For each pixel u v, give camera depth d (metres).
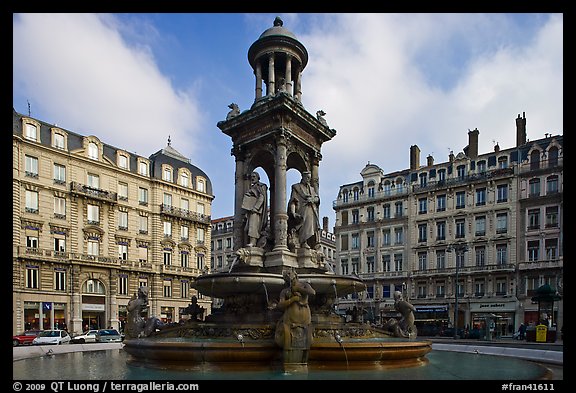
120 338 35.00
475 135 54.44
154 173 56.41
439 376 8.40
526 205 48.41
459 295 51.41
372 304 57.59
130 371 9.36
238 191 15.77
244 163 15.97
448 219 53.84
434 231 54.81
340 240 63.50
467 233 52.16
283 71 17.42
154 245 54.78
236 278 12.08
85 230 47.88
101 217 49.62
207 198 62.94
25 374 9.07
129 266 51.06
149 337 12.20
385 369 9.55
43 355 14.20
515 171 49.38
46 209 44.81
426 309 52.56
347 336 11.41
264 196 15.06
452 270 52.22
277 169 14.52
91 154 49.75
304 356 9.18
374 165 61.97
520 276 47.56
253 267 13.57
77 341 33.19
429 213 55.44
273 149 14.95
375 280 58.09
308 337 9.20
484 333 39.41
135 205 53.53
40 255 43.31
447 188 54.12
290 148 15.33
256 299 12.62
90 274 47.22
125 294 50.59
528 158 49.19
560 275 44.62
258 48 16.36
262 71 17.36
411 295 54.81
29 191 43.72
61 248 45.75
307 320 9.29
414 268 55.59
